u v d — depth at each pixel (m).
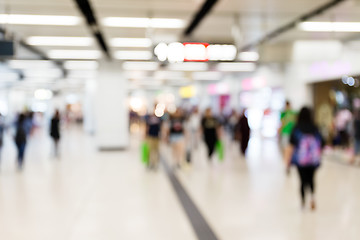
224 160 12.05
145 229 5.17
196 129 12.02
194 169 10.31
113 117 15.50
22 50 13.00
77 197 7.12
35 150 16.30
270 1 7.22
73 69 18.00
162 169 10.35
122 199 6.91
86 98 28.39
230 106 23.25
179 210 6.11
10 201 6.85
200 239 4.75
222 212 5.96
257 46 10.96
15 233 5.07
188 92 31.36
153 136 10.35
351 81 13.35
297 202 6.53
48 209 6.27
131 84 30.88
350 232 4.95
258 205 6.36
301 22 8.88
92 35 10.28
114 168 10.68
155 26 9.14
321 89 15.48
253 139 20.34
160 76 22.80
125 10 7.68
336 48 11.81
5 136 24.11
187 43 8.29
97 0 6.96
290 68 16.45
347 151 13.40
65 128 35.03
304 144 5.70
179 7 7.49
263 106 19.42
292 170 9.88
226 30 9.69
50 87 33.81
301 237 4.78
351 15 8.20
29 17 8.25
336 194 7.09
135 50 12.90
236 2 7.32
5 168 10.97
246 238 4.77
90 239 4.80
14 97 38.06
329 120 14.24
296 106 15.97
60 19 8.42
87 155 14.05
